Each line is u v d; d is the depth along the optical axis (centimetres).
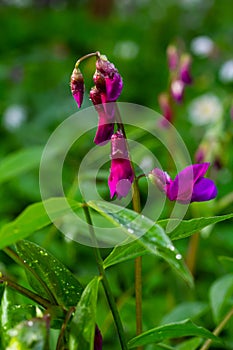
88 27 1648
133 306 462
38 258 240
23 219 196
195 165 238
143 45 1474
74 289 240
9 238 202
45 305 232
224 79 869
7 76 1114
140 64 1234
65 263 547
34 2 2019
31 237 558
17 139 841
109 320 449
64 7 2083
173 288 516
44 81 1153
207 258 568
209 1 1695
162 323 412
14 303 224
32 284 244
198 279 561
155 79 1173
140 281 265
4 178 425
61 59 1218
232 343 429
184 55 543
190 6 1688
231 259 349
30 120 926
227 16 1656
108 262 228
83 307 213
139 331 268
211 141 504
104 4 1898
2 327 218
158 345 304
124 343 237
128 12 1936
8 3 1972
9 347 200
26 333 200
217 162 505
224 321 339
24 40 1603
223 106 515
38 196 639
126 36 1592
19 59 1238
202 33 1557
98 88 231
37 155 425
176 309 418
